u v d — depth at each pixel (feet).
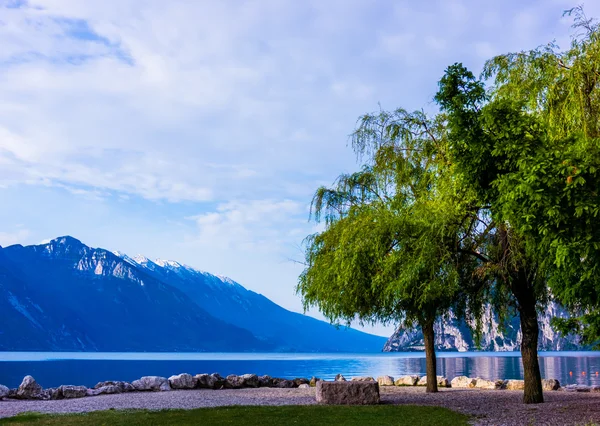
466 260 67.92
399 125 73.61
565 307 61.52
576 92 51.47
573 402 65.00
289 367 288.30
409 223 64.49
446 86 49.88
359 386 67.62
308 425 49.49
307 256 85.71
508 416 54.49
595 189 36.27
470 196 58.08
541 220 37.93
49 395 77.51
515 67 61.21
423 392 86.53
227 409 61.31
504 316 78.18
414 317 75.82
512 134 43.37
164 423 50.75
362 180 82.99
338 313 77.20
